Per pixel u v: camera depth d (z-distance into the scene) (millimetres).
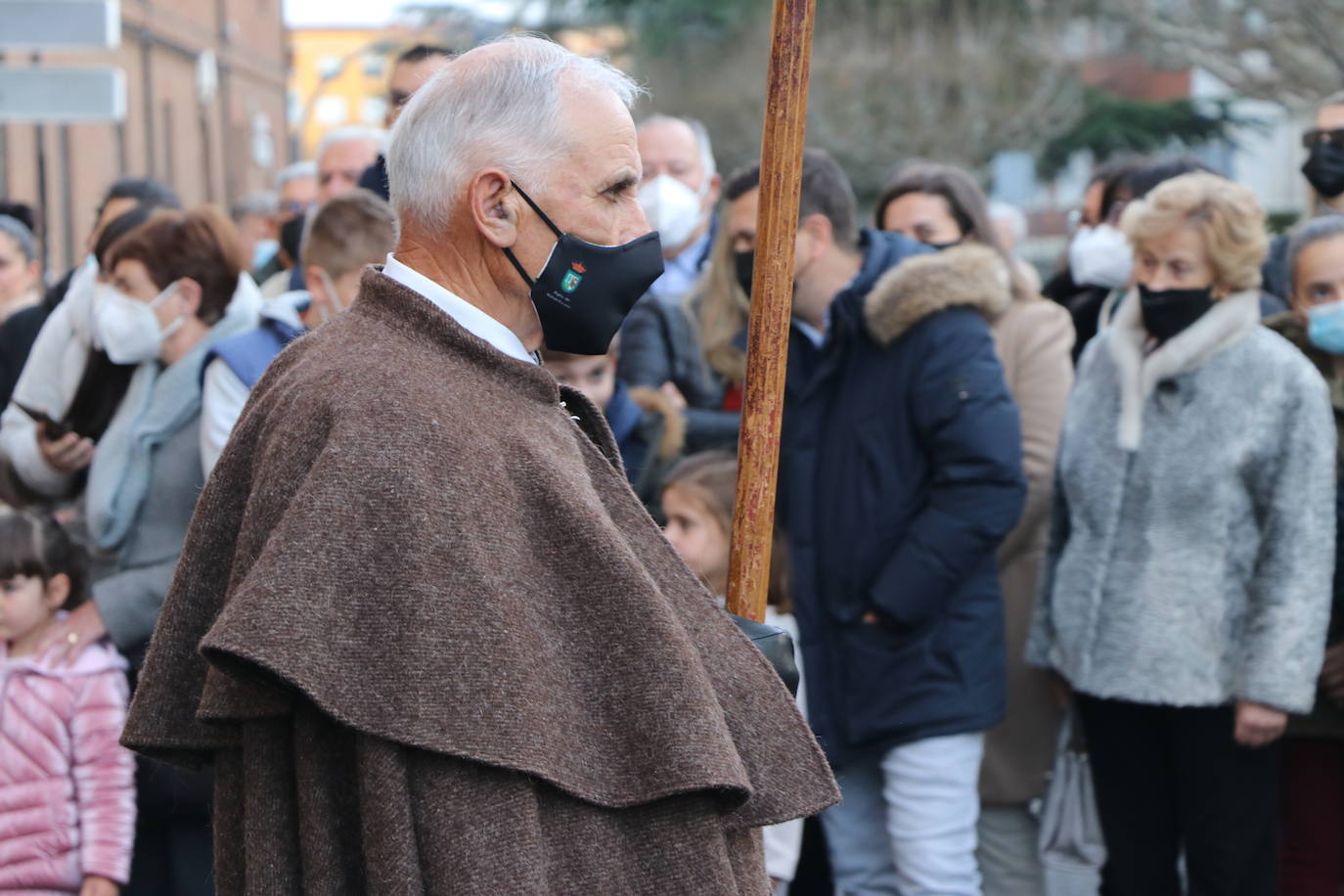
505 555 1607
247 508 1629
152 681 1762
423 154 1741
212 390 3246
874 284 3500
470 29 20469
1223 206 3236
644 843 1646
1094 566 3379
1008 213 6555
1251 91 16031
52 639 3258
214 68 21859
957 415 3357
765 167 2066
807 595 3502
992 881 3846
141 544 3318
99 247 3754
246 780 1674
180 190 20250
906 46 23109
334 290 3303
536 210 1731
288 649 1504
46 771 3209
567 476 1688
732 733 1738
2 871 3186
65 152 15570
